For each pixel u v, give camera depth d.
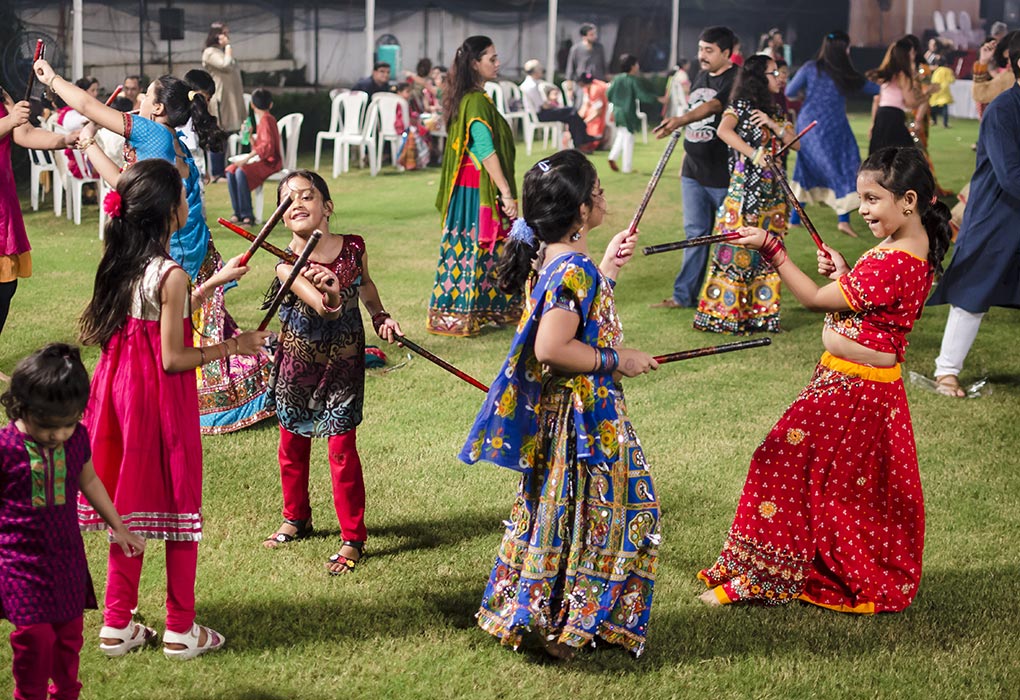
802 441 3.82
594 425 3.35
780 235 7.32
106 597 3.44
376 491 4.76
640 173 15.05
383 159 16.47
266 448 5.22
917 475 3.83
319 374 4.00
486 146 6.86
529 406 3.38
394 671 3.41
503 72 21.34
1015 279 6.07
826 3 27.47
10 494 2.86
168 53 16.20
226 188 13.36
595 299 3.28
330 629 3.65
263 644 3.55
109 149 10.32
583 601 3.40
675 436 5.47
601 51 19.36
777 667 3.49
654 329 7.43
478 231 7.03
